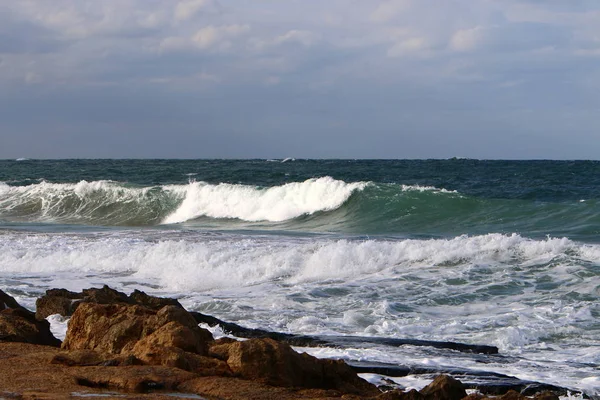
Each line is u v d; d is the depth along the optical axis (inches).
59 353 380.5
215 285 797.2
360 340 526.0
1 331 444.8
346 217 1542.8
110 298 589.6
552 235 1210.6
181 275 834.8
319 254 856.9
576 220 1343.5
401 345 516.4
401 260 851.4
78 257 951.6
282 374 350.6
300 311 658.8
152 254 939.3
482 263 825.5
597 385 425.1
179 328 377.7
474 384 414.0
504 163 4864.7
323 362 371.9
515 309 658.8
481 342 552.1
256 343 358.6
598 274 765.3
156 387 322.7
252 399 310.3
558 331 579.8
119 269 902.4
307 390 335.3
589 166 4057.6
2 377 338.3
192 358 359.6
